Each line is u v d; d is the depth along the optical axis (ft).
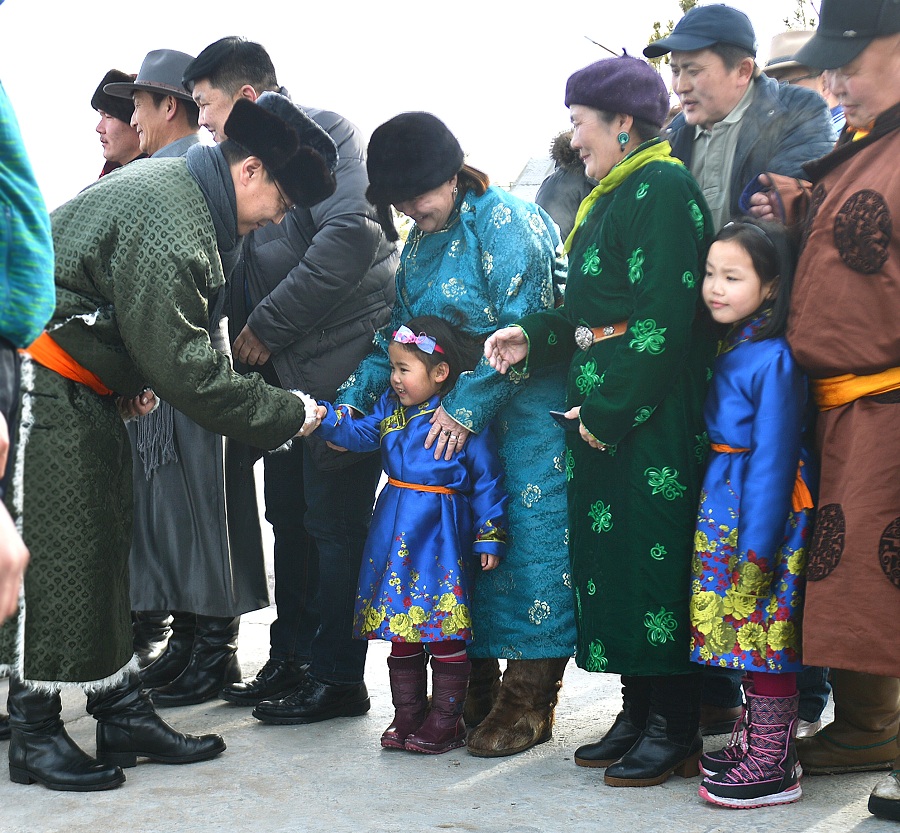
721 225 10.26
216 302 8.80
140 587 10.84
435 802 7.87
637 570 7.98
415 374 9.29
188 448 10.58
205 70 10.47
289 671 10.88
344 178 10.22
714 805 7.61
